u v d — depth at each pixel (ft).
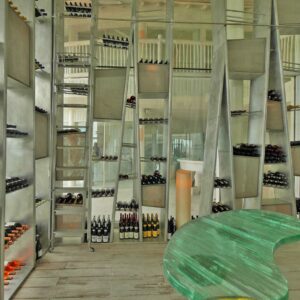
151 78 13.28
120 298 8.38
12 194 10.10
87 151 13.35
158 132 19.47
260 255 4.94
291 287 8.13
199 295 3.49
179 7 21.33
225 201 13.78
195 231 6.25
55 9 12.35
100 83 13.26
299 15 13.14
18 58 8.93
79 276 9.73
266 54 12.78
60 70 13.39
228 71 12.68
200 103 19.39
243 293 3.57
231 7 17.33
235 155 12.94
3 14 7.79
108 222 14.25
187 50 18.70
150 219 14.02
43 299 8.31
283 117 13.21
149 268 10.39
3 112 7.77
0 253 7.63
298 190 16.90
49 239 12.27
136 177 13.52
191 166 16.71
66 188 12.42
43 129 11.71
